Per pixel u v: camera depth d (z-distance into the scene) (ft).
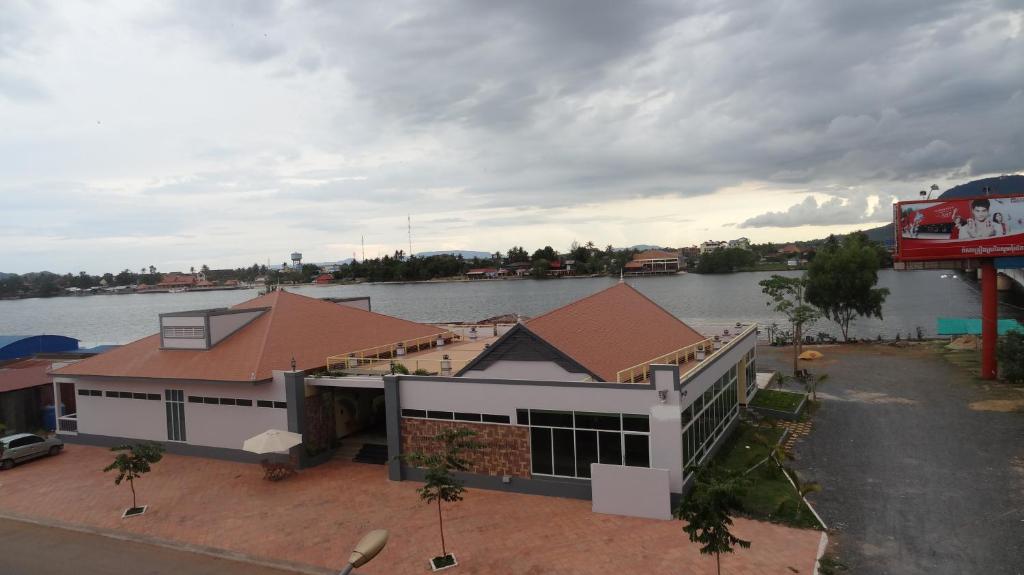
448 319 437.99
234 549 71.92
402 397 92.63
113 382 117.60
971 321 202.39
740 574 60.18
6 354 166.20
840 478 86.53
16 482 99.81
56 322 584.40
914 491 80.53
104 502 88.79
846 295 222.69
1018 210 135.74
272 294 130.82
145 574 66.74
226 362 107.14
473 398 87.81
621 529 71.92
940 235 141.79
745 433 109.91
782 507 74.43
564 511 77.92
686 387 81.56
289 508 83.56
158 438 113.29
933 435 104.12
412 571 64.59
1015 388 134.72
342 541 72.54
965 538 66.95
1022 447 95.55
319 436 103.71
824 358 188.96
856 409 124.36
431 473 66.69
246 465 103.09
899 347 202.39
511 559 65.67
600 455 81.15
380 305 583.99
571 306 104.37
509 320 181.98
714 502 52.47
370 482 92.53
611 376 87.35
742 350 123.34
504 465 86.28
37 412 139.54
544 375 86.17
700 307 434.30
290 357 107.96
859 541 67.31
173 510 84.64
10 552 73.77
